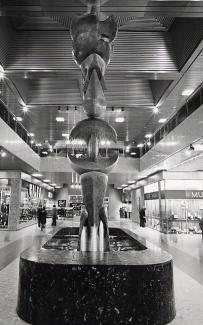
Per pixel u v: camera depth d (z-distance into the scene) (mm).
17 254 7473
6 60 6688
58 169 16578
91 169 3855
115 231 7289
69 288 2734
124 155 16906
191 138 8969
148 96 9062
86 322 2668
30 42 6832
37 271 2842
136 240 5070
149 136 14406
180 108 9953
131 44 6797
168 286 2988
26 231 14250
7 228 15039
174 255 7504
